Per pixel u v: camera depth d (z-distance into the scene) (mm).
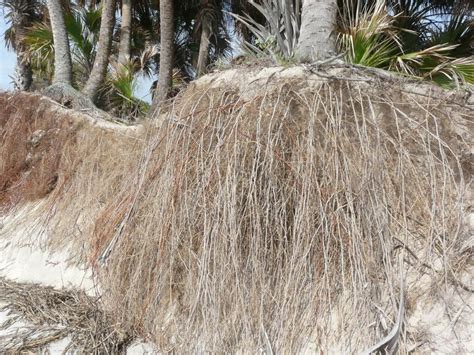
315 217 2553
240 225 2613
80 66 9266
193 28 9852
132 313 2857
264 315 2426
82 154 4773
